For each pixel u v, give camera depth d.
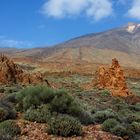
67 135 14.70
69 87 63.78
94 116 20.31
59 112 18.05
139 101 51.22
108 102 43.06
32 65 179.12
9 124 14.33
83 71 154.38
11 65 54.19
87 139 14.72
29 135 14.23
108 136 15.80
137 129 18.22
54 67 169.50
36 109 17.48
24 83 52.66
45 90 19.02
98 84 64.88
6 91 29.58
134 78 143.62
